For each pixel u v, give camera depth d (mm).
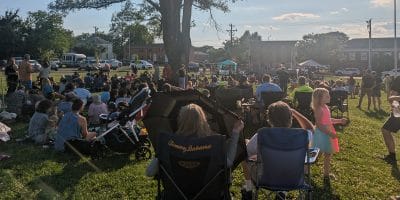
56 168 7730
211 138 4449
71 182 6922
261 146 5113
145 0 26156
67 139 8625
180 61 24484
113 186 6766
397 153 9469
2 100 15938
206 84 20688
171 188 4551
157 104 5180
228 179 4672
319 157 8547
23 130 11555
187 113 4621
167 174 4539
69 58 79438
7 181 6605
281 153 5035
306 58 91438
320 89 6973
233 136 4887
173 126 5297
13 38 84312
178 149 4457
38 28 90875
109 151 8906
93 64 65250
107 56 122438
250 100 13617
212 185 4480
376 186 6996
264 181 5125
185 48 24625
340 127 12906
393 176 7613
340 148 9742
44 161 8164
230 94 12297
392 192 6730
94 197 6238
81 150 8422
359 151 9508
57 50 96688
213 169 4461
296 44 97125
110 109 11219
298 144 5047
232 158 4742
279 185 5070
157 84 19047
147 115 5258
